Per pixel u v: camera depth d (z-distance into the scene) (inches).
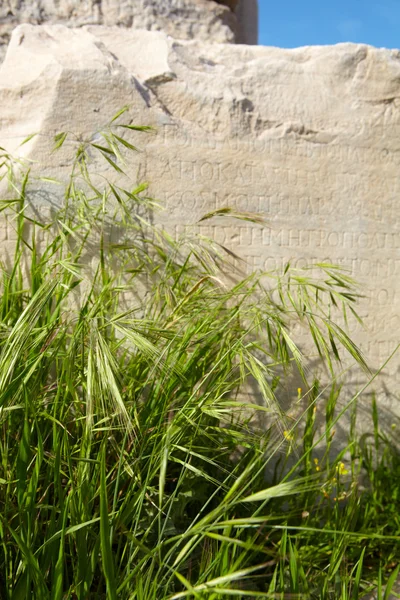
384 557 126.1
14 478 91.6
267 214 145.3
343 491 132.8
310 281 147.8
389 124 155.6
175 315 116.0
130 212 133.8
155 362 96.3
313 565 109.0
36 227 128.2
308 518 122.0
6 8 163.5
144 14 171.2
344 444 147.6
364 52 156.6
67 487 95.8
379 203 154.6
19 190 128.0
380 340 154.3
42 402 96.0
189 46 154.3
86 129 132.7
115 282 130.6
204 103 142.8
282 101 149.7
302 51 157.6
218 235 141.2
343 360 149.6
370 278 153.8
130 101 135.8
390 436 153.6
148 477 88.1
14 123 134.6
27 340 93.0
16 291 120.7
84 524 75.5
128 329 95.1
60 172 130.4
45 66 133.0
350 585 104.4
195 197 139.8
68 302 128.6
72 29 149.9
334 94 154.2
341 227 151.3
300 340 145.8
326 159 150.3
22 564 82.8
